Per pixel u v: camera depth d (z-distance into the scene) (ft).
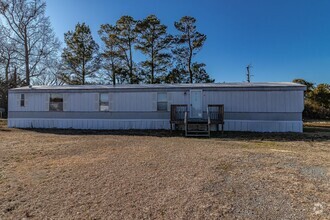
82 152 23.11
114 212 10.62
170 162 19.11
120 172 16.43
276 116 40.65
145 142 29.63
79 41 89.04
